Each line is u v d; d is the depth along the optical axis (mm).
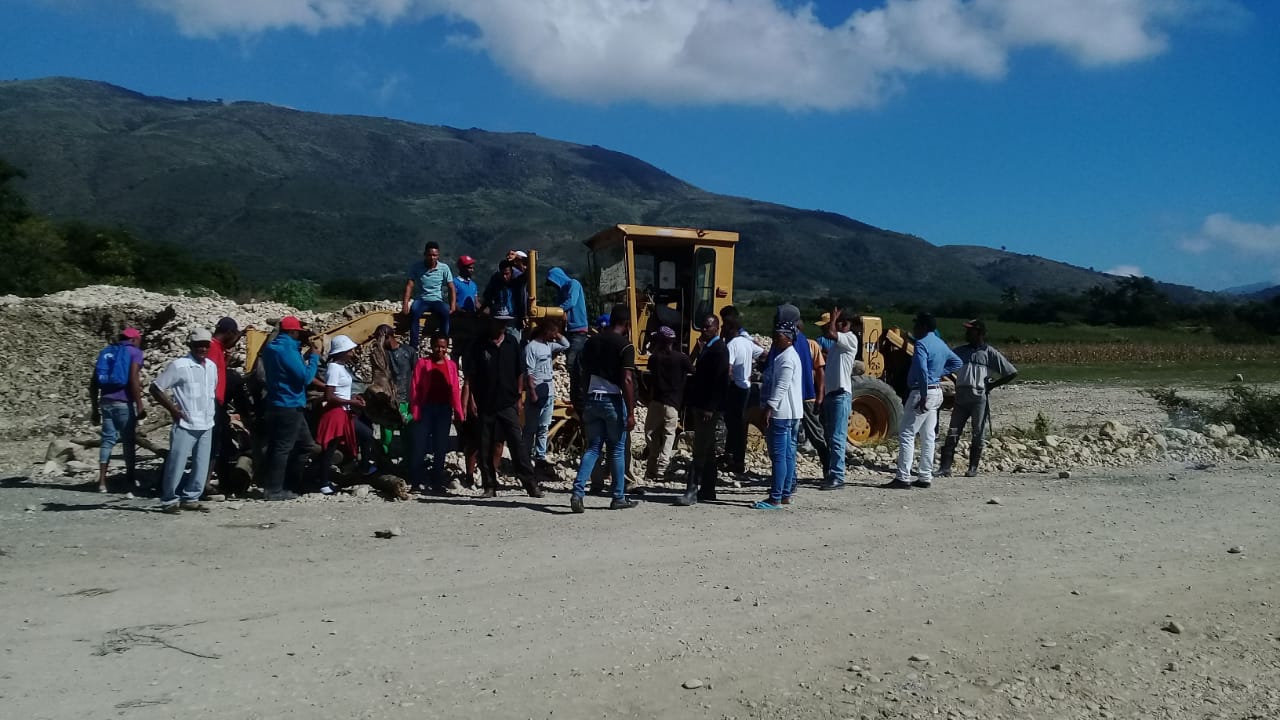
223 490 10062
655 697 4594
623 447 9195
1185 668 5121
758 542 7668
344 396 10000
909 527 8305
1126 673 5039
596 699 4562
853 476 11539
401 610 5797
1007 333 71125
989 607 6008
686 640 5336
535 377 10758
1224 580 6688
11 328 19531
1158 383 31172
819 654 5172
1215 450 13773
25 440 14938
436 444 10086
